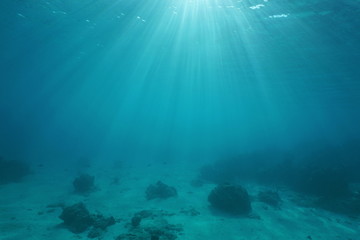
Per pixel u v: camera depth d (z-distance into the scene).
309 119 110.00
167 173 24.52
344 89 31.31
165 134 125.94
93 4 17.69
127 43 26.09
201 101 83.69
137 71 41.47
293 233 10.05
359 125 121.56
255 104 66.44
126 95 85.94
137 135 114.25
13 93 112.00
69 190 16.67
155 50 27.64
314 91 35.06
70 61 37.66
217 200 12.60
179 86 52.94
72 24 22.11
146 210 12.06
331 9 13.02
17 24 23.19
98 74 47.06
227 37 19.91
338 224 11.38
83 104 149.00
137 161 34.19
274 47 20.23
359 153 29.44
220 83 42.16
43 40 27.67
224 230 9.90
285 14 14.34
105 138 93.94
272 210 12.88
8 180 18.62
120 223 10.34
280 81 32.06
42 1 18.16
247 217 11.56
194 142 80.50
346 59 20.39
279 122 175.25
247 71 29.92
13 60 40.19
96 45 27.94
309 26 15.42
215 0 14.46
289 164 21.88
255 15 15.16
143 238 6.68
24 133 99.56
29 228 9.61
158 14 18.06
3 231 9.16
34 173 22.14
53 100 136.50
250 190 17.53
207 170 22.66
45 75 53.34
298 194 16.61
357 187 18.64
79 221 9.87
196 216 11.45
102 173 23.83
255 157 27.25
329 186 15.82
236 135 149.25
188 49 25.52
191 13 16.91
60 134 112.44
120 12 18.55
